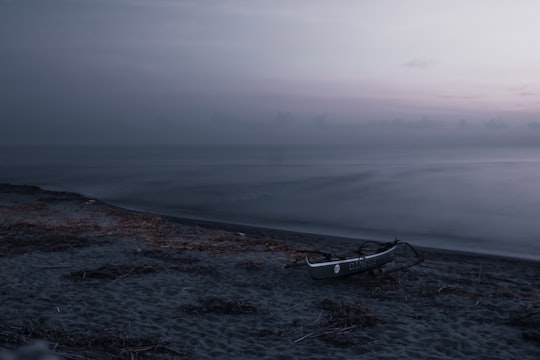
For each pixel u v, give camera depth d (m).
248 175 69.88
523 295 9.79
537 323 7.14
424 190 47.94
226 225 23.88
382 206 35.22
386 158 167.25
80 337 5.84
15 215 19.03
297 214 30.61
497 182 59.09
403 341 6.34
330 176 68.31
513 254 19.08
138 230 16.30
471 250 19.69
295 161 136.12
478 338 6.55
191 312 7.32
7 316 6.68
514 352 6.05
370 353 5.86
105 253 11.89
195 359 5.47
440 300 8.59
